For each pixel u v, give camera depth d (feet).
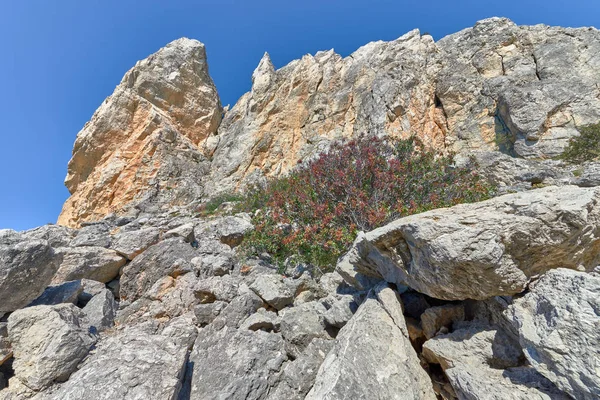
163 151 78.23
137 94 85.87
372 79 74.18
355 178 29.84
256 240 29.81
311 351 14.44
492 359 10.46
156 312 22.99
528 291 10.59
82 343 16.38
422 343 13.53
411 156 33.65
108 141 79.82
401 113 64.28
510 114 56.70
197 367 14.83
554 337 8.15
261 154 76.13
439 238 10.38
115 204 71.56
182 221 40.70
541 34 70.23
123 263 28.45
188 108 91.66
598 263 11.53
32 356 15.56
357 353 11.19
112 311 23.30
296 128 78.38
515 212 10.57
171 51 94.53
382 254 13.66
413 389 10.19
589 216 9.96
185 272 26.96
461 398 10.05
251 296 20.47
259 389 13.70
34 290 18.83
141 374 12.59
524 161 43.37
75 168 80.69
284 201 33.19
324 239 25.90
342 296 17.74
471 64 71.97
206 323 20.27
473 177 29.12
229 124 97.71
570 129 51.90
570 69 59.93
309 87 81.82
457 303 13.30
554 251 10.37
